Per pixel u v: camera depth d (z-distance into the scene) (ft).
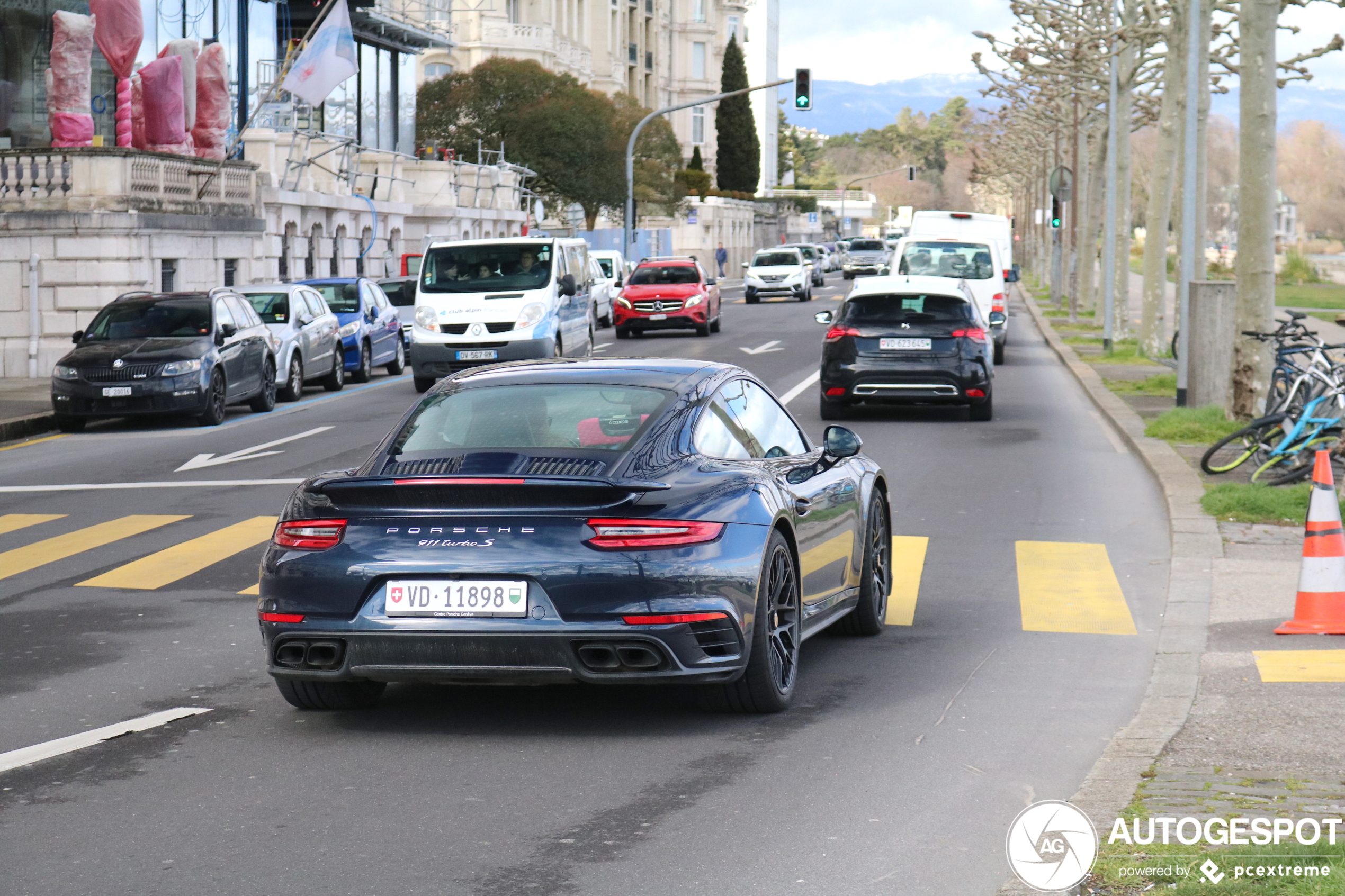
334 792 20.94
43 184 105.70
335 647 23.26
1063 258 196.75
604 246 277.64
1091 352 113.70
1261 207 60.03
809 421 72.79
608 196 240.94
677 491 23.36
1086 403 81.05
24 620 33.94
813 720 24.68
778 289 209.87
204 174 120.26
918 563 39.34
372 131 205.98
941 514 47.03
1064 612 33.63
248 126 141.49
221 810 20.12
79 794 20.89
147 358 75.77
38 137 126.62
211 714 25.50
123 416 76.02
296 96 170.50
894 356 71.05
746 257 408.05
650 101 397.19
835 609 28.89
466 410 25.58
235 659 29.66
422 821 19.58
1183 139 92.07
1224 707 24.35
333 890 17.12
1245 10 58.39
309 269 157.38
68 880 17.49
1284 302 190.29
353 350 102.78
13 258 104.68
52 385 76.18
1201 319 68.85
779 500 25.05
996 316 102.27
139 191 109.29
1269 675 26.50
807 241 513.04
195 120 132.05
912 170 440.04
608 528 22.65
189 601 35.68
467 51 276.82
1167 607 33.22
